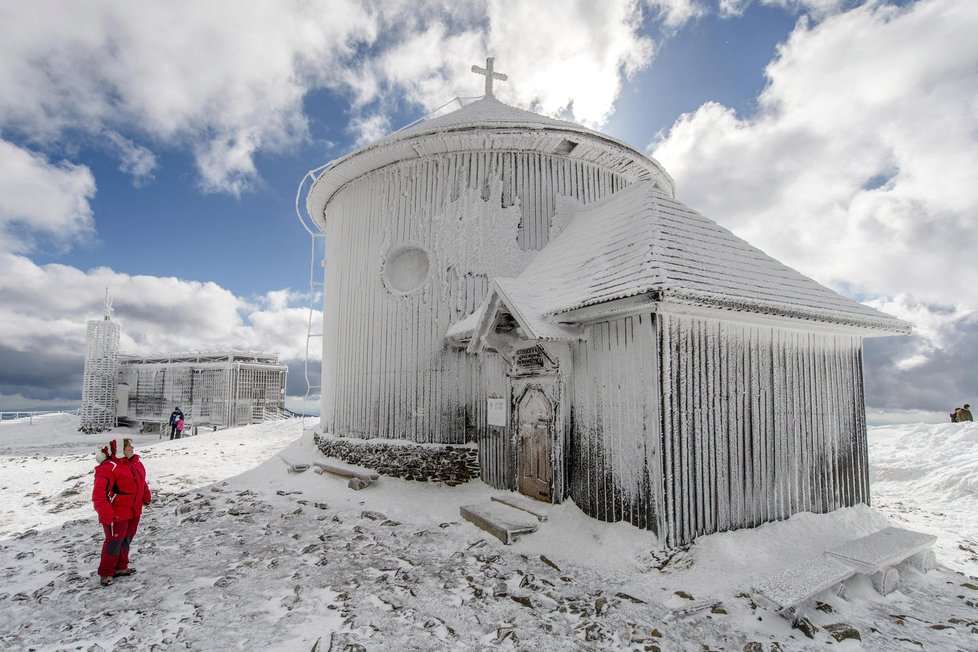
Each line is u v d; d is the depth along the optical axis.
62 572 6.12
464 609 5.18
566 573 6.03
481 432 10.05
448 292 10.75
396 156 11.41
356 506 9.06
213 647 4.43
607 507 6.84
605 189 11.95
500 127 10.52
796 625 4.75
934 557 6.29
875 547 5.86
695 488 6.22
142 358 29.06
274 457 13.86
